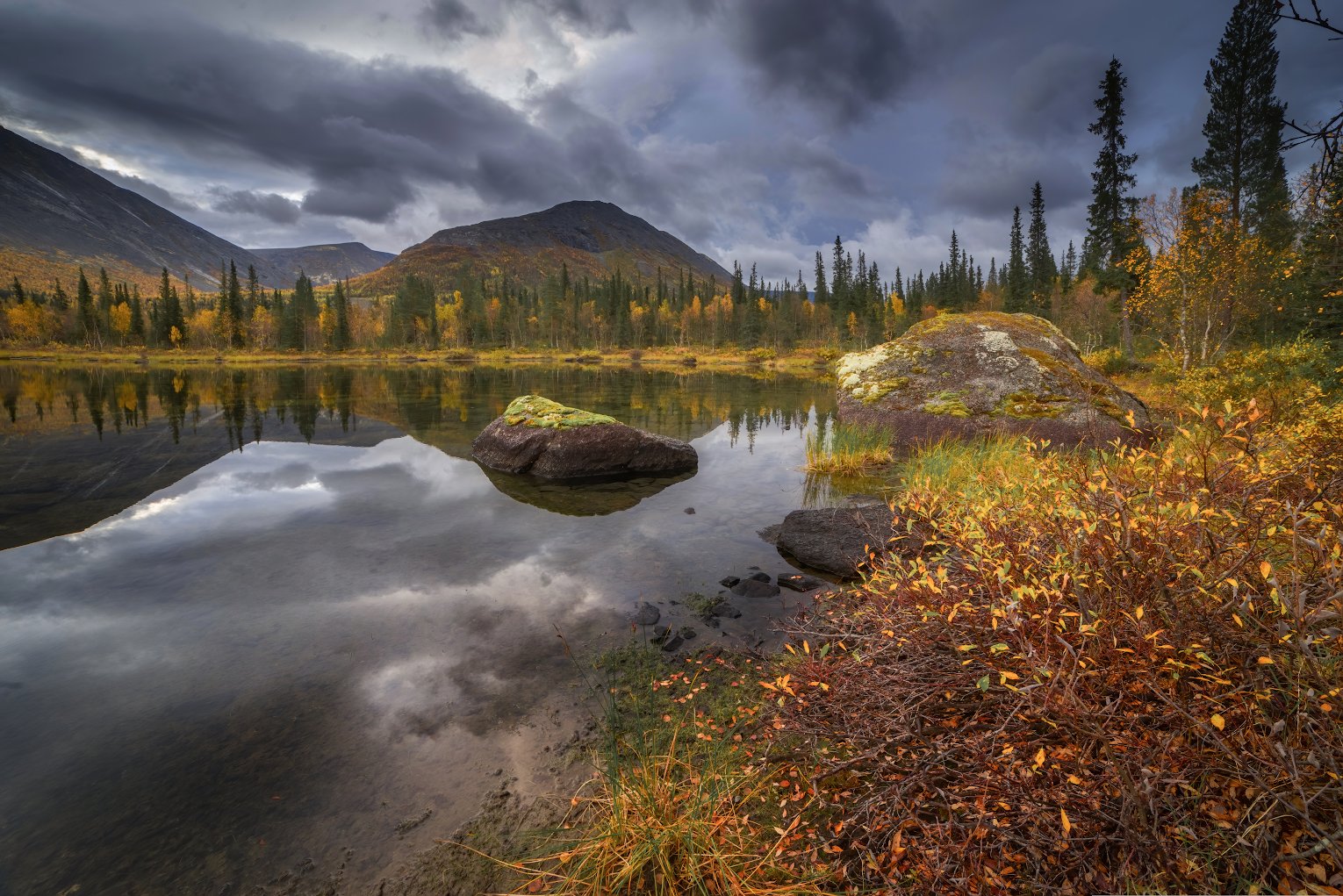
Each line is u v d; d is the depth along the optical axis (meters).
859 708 2.95
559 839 2.79
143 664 4.30
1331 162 2.17
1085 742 2.37
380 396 26.84
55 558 6.39
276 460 11.80
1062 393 11.59
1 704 3.82
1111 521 2.64
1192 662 2.33
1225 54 26.48
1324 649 2.13
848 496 9.23
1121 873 2.03
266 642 4.62
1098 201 33.09
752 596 5.51
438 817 2.94
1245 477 2.71
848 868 2.51
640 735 3.45
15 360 69.69
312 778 3.20
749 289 129.12
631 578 5.93
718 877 2.45
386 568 6.18
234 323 109.31
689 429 17.14
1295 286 20.38
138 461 11.53
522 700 3.88
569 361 92.75
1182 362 21.08
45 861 2.69
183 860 2.71
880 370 14.10
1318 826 1.85
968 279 106.81
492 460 11.46
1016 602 2.50
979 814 2.27
